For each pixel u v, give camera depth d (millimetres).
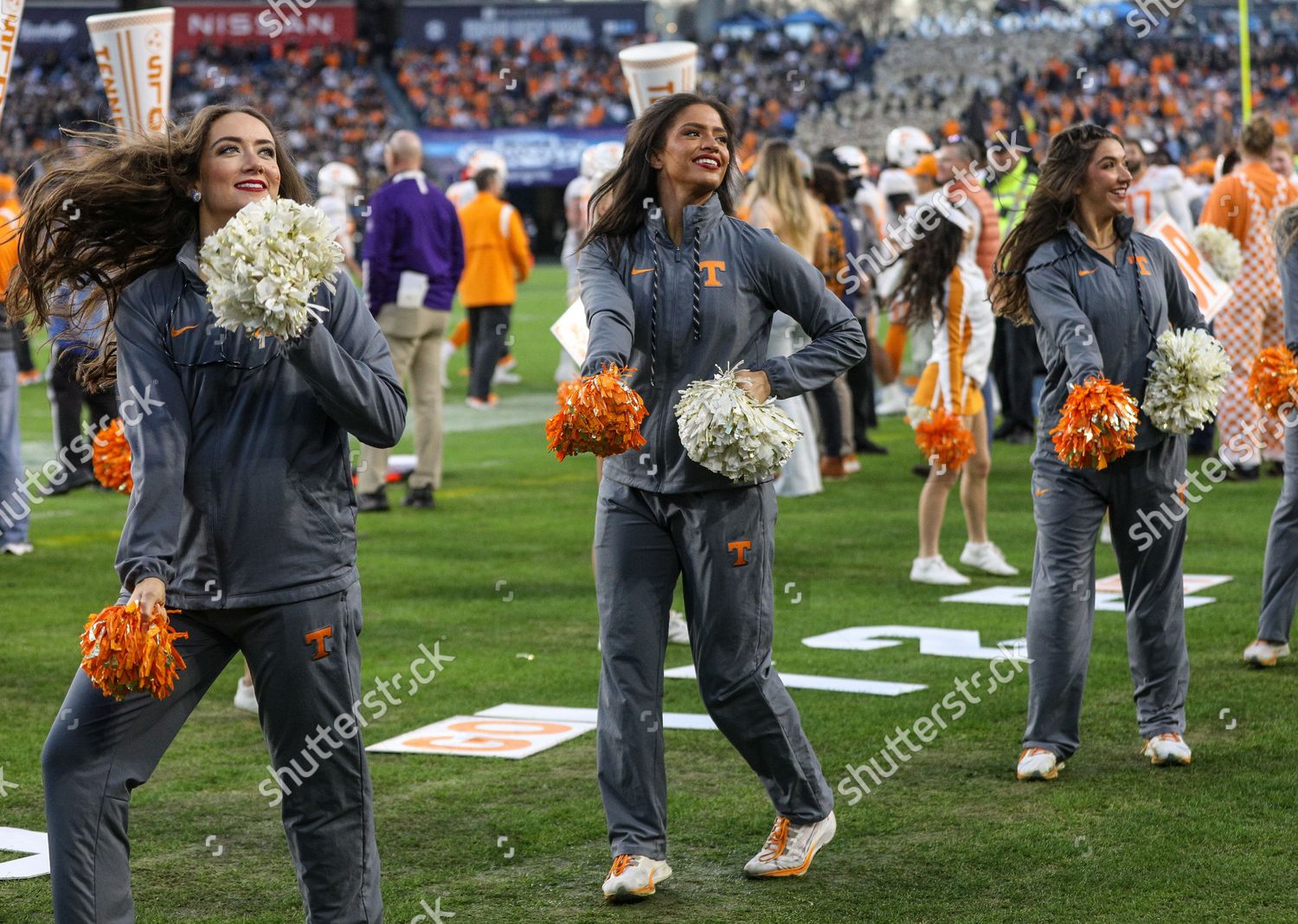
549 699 5820
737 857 4203
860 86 46656
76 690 3133
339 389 3086
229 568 3148
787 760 4031
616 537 4027
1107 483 4867
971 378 7742
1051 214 4938
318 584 3193
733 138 4055
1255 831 4297
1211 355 4734
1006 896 3869
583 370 3781
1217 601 7266
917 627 6875
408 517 10102
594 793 4750
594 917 3791
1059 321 4758
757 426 3732
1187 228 12266
